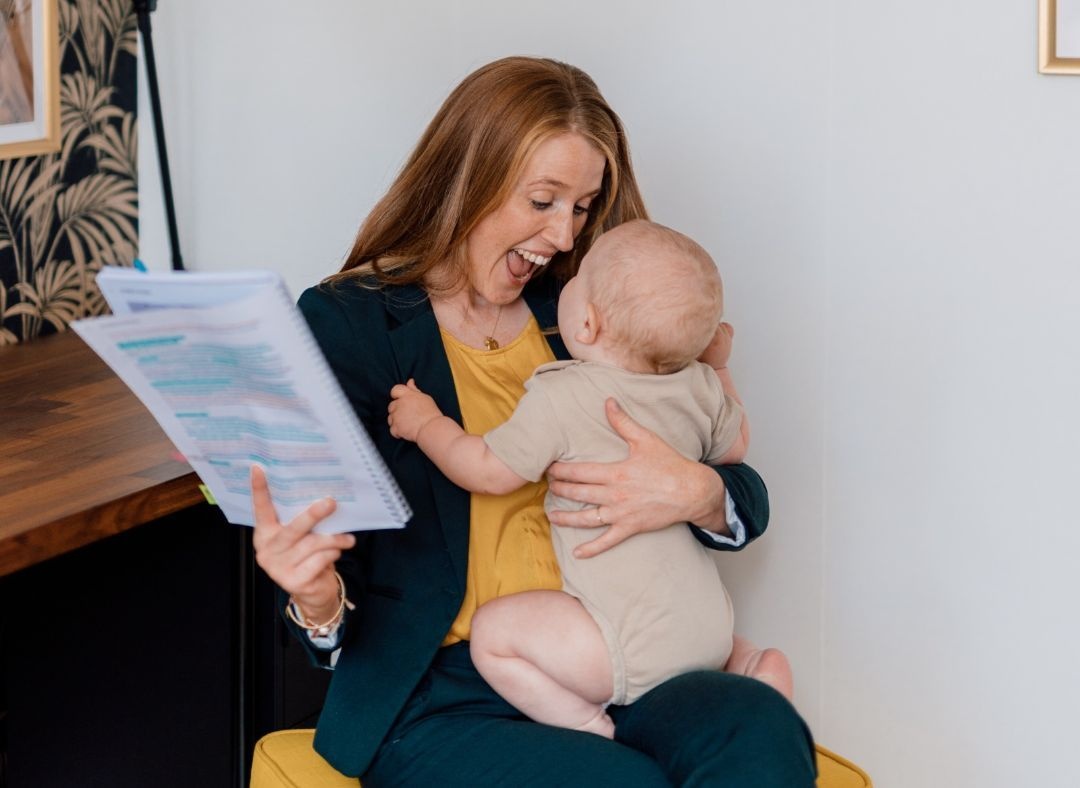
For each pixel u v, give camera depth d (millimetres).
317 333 1433
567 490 1384
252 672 1778
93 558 1777
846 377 1922
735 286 1974
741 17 1888
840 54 1836
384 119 2188
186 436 1193
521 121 1423
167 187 2244
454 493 1414
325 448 1133
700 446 1479
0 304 2121
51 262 2215
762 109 1901
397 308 1472
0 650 1853
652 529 1383
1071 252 1752
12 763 1883
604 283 1382
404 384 1447
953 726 1952
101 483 1524
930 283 1841
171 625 1775
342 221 2262
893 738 1999
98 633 1801
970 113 1774
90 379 1969
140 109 2367
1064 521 1823
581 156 1442
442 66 2121
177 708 1798
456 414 1451
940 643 1937
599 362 1413
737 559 2057
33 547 1382
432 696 1371
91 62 2240
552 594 1374
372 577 1413
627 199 1587
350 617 1351
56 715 1854
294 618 1311
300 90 2244
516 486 1371
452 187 1467
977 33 1752
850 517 1961
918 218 1830
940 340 1850
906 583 1941
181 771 1815
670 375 1420
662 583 1363
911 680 1967
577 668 1334
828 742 2053
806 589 2014
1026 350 1802
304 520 1182
